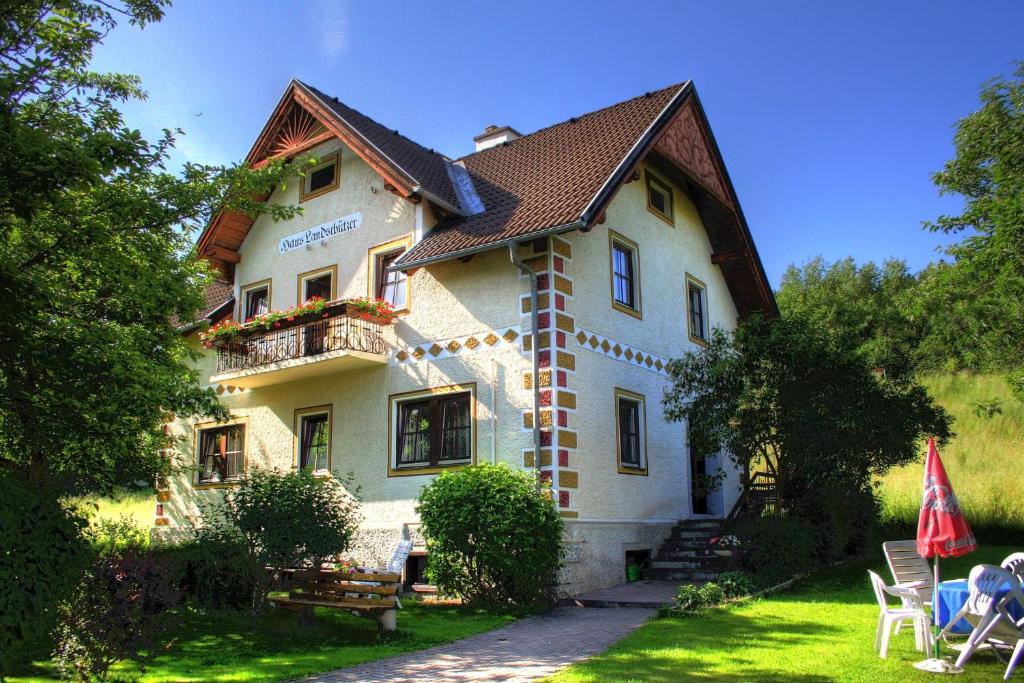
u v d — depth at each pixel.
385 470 16.05
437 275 16.08
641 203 17.98
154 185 11.19
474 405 14.97
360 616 11.48
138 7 10.54
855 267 49.03
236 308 20.11
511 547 12.25
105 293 11.73
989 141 16.14
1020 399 15.97
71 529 7.65
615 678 7.61
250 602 11.52
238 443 19.08
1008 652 7.90
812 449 14.19
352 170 18.33
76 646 7.59
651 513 16.36
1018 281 12.73
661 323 17.94
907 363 15.63
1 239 9.91
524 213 14.95
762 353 14.67
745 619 10.62
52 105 10.49
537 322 14.37
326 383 17.53
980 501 19.78
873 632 9.51
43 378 9.43
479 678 7.91
